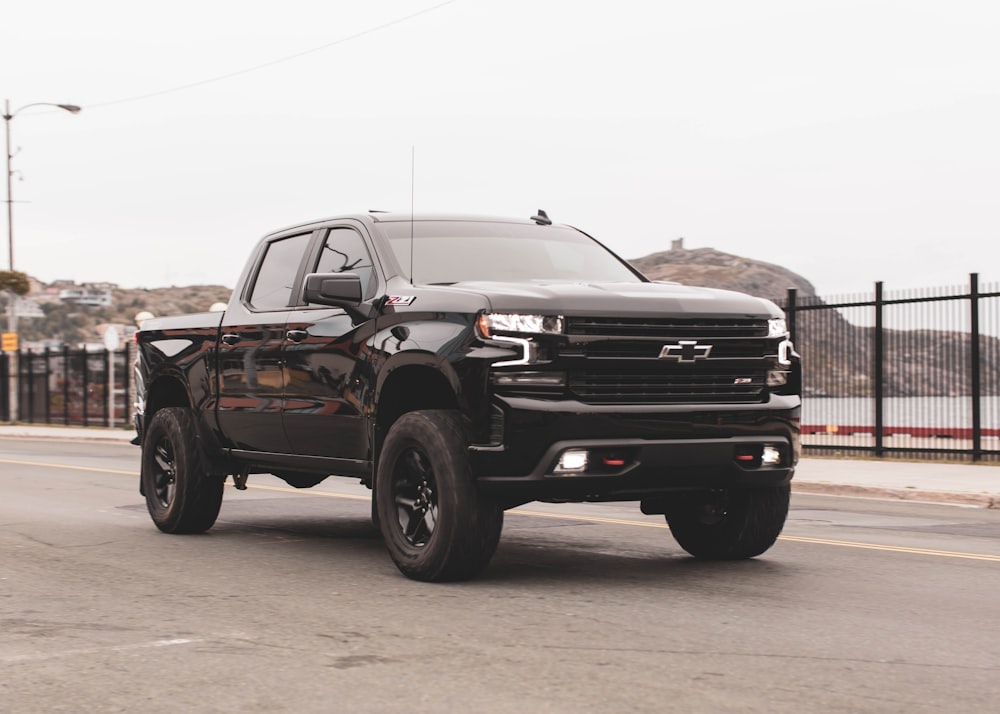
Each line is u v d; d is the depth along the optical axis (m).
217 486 9.47
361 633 5.69
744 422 6.95
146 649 5.41
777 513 7.75
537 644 5.41
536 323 6.55
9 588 7.07
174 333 9.72
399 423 7.03
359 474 7.70
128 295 112.12
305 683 4.77
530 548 8.73
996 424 18.98
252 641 5.55
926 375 19.19
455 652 5.26
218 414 9.12
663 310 6.79
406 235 7.91
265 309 8.72
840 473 16.11
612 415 6.58
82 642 5.58
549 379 6.55
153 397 10.02
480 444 6.62
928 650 5.29
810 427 20.61
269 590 6.92
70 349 38.28
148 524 10.38
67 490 13.95
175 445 9.38
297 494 13.64
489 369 6.57
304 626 5.87
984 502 13.02
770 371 7.15
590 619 5.97
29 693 4.69
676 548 8.72
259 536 9.56
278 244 8.98
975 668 4.95
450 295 6.92
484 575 7.39
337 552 8.58
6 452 23.61
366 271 7.81
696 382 6.90
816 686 4.66
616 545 8.90
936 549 8.73
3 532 9.78
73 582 7.27
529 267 7.92
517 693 4.57
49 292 110.44
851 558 8.19
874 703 4.41
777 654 5.20
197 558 8.28
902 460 18.62
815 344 20.34
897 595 6.68
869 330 19.50
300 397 8.12
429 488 7.02
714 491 7.16
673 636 5.57
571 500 6.77
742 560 8.02
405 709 4.38
